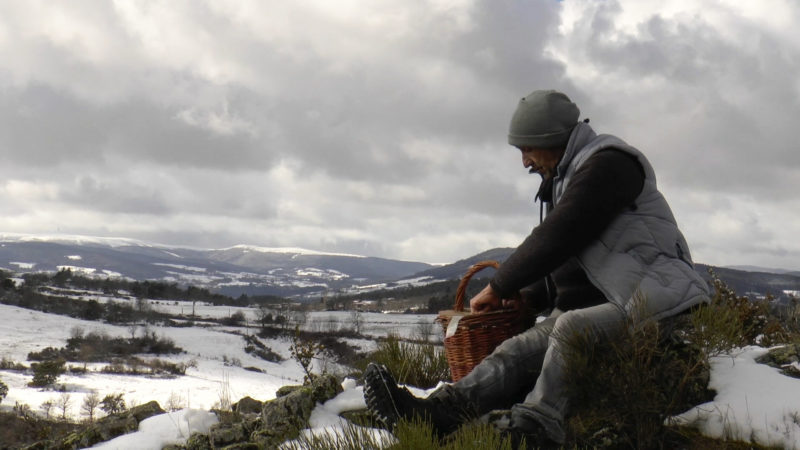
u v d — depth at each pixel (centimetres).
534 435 263
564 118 312
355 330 10519
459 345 324
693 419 297
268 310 14750
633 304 277
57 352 9331
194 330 12331
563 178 310
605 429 284
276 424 300
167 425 332
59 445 331
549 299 336
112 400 5491
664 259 291
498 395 290
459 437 255
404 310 17025
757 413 290
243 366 9719
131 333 11606
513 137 324
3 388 5669
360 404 313
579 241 286
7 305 12938
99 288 19125
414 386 390
